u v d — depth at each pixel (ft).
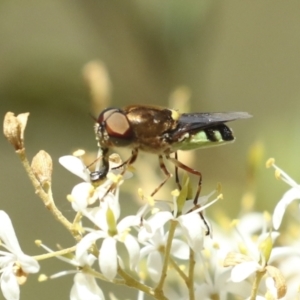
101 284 0.48
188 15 0.49
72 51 0.52
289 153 0.48
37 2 0.53
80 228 0.39
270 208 0.47
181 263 0.42
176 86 0.50
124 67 0.51
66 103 0.51
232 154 0.50
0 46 0.52
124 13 0.50
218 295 0.41
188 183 0.39
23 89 0.51
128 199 0.48
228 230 0.43
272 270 0.39
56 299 0.52
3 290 0.39
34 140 0.52
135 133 0.40
